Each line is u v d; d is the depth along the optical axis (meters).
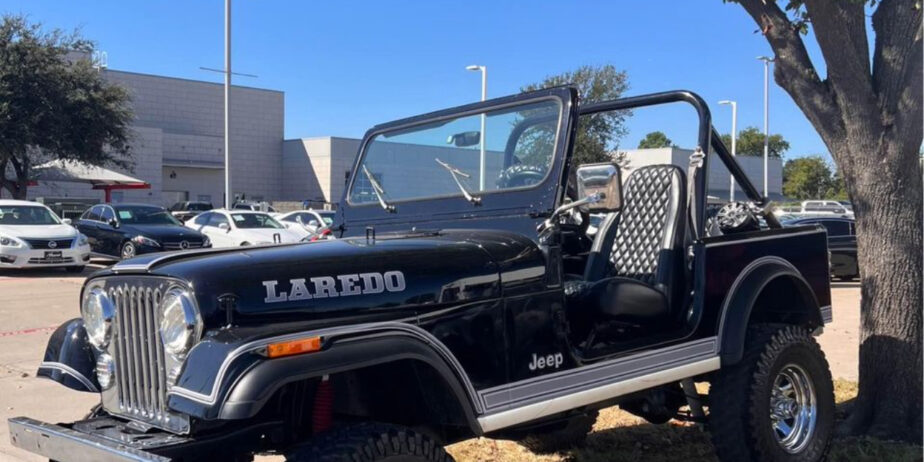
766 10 5.36
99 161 27.69
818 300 4.66
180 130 44.84
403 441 2.86
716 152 4.66
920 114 4.92
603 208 3.32
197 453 2.77
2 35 24.91
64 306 11.45
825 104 5.22
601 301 3.77
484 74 22.78
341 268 2.98
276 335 2.63
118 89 28.22
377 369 3.12
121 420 3.05
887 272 5.10
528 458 4.78
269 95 47.28
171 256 2.97
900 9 4.92
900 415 5.05
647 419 4.52
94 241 18.25
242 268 2.82
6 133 24.70
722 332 4.08
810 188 63.38
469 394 3.05
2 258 15.14
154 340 2.86
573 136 3.69
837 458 4.71
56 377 3.37
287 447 3.01
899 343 5.06
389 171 4.38
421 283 3.09
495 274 3.26
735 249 4.21
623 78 23.09
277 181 47.59
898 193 5.05
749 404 4.15
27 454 4.90
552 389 3.35
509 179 3.82
